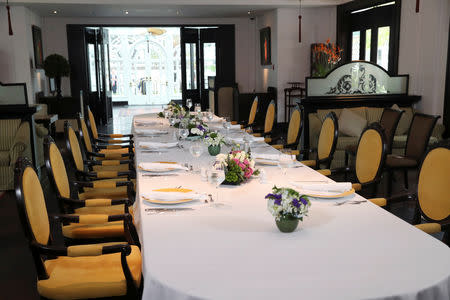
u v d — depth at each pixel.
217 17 12.33
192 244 1.85
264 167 3.25
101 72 12.42
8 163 5.63
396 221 2.09
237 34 12.58
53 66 10.22
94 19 11.88
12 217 4.64
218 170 2.34
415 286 1.49
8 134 5.79
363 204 2.35
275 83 10.93
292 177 2.93
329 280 1.53
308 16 10.56
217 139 3.64
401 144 6.34
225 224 2.07
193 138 4.44
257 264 1.66
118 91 18.64
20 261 3.56
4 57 9.66
